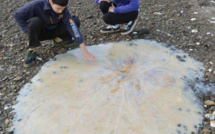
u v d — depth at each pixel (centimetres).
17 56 313
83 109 233
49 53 312
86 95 246
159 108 231
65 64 289
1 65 299
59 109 234
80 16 395
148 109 230
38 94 252
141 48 311
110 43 324
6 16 402
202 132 212
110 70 276
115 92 248
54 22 292
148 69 275
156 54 299
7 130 221
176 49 307
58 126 220
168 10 397
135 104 235
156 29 349
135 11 326
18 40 344
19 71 287
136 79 262
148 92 247
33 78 273
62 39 316
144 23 366
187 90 250
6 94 257
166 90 249
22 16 279
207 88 253
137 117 223
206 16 373
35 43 288
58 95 249
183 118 223
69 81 264
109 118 224
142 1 429
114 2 329
